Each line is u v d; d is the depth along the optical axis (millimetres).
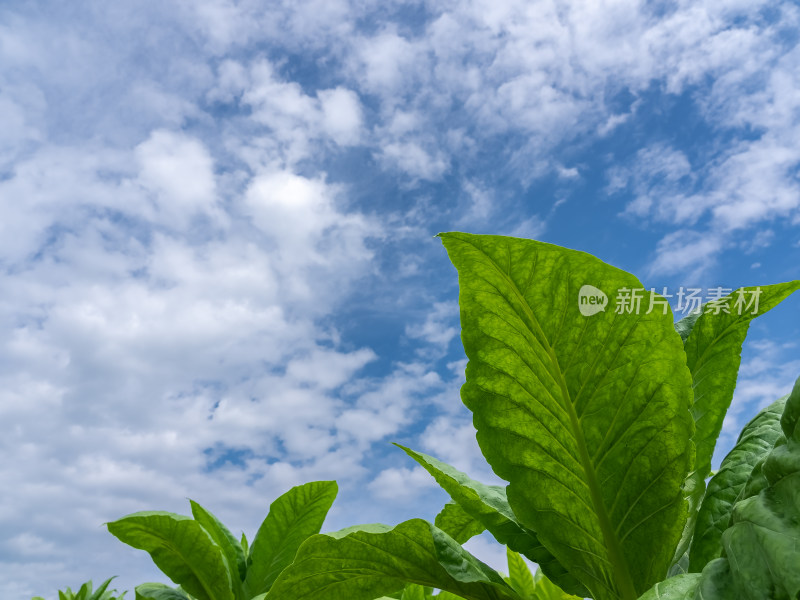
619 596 1653
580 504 1687
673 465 1587
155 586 2811
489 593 1724
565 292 1563
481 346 1688
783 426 1155
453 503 2479
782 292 1810
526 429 1704
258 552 2904
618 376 1597
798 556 952
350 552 1783
